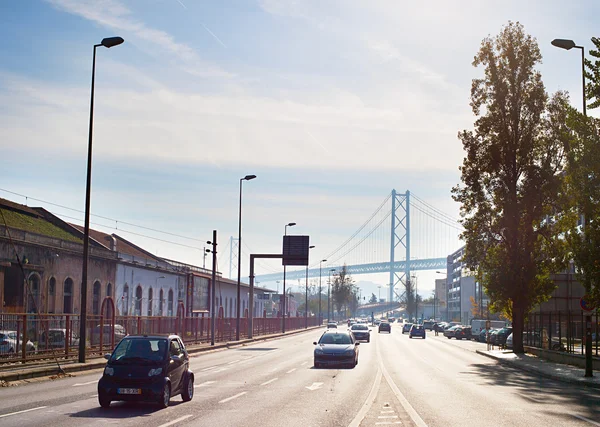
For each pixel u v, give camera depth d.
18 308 43.84
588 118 26.64
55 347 29.30
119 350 16.31
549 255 44.88
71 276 50.88
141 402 16.97
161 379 15.72
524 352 45.94
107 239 64.94
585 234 27.50
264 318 79.69
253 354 42.25
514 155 45.62
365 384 22.88
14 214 52.16
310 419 14.26
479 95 46.81
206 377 25.39
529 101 45.41
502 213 45.53
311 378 25.11
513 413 15.88
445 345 61.47
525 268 45.06
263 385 22.20
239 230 61.19
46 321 28.67
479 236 46.28
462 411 16.09
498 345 59.44
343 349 30.89
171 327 44.97
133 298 61.03
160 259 73.38
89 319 32.41
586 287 27.31
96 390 19.77
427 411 15.92
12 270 43.62
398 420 14.23
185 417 14.32
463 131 46.81
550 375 28.45
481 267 46.66
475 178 46.03
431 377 26.77
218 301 87.94
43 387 20.75
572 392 21.89
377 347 53.84
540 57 46.22
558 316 40.34
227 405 16.66
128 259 60.75
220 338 59.06
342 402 17.50
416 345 59.50
